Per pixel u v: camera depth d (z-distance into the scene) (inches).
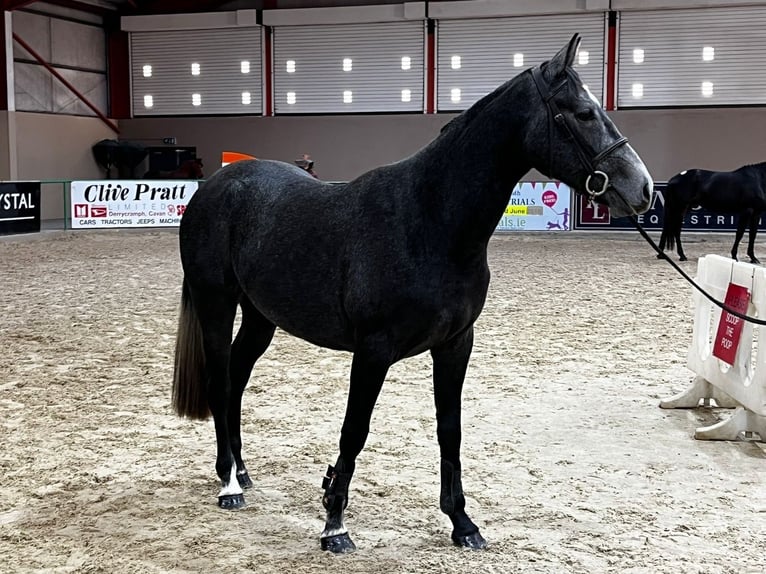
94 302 375.6
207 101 1000.2
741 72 855.1
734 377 187.5
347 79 965.2
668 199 544.7
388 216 121.0
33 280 443.5
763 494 156.1
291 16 952.9
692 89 870.4
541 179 868.6
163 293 402.6
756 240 693.3
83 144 963.3
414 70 948.0
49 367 253.4
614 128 115.0
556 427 197.3
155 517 142.8
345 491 128.3
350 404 123.7
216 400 148.3
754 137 855.1
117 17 1003.3
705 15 853.8
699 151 870.4
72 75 956.6
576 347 285.6
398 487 157.1
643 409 213.6
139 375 245.0
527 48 913.5
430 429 193.6
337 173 983.0
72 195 732.0
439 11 916.6
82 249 600.1
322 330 130.6
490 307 365.1
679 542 133.7
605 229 748.0
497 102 119.0
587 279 456.8
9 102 856.3
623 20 877.8
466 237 118.3
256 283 136.3
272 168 146.3
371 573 121.9
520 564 125.1
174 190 768.3
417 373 247.1
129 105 1018.1
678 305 371.9
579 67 898.7
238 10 963.3
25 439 185.5
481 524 140.5
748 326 184.9
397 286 118.0
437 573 122.0
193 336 151.9
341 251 124.7
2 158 863.1
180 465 169.9
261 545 131.7
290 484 159.2
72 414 205.0
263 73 980.6
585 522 141.8
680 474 166.9
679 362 265.3
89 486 157.8
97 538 133.7
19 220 694.5
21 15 880.9
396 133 959.6
